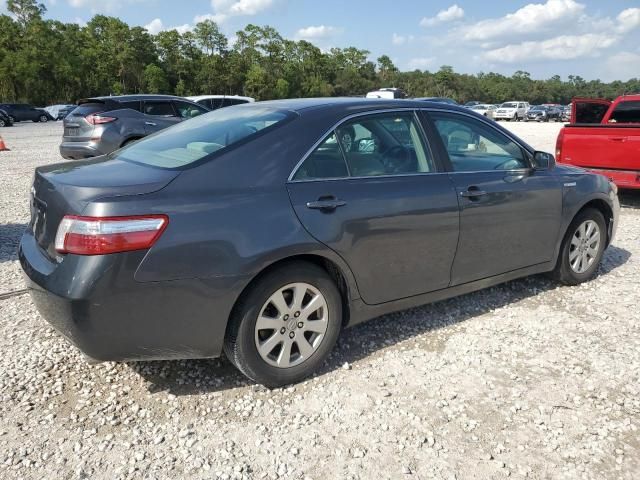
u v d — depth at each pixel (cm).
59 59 7119
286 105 356
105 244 253
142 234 259
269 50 11050
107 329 261
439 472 250
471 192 381
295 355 321
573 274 477
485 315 425
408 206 347
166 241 265
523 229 421
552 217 440
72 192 269
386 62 14125
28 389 313
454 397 310
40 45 7062
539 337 387
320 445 268
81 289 253
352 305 338
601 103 948
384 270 345
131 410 295
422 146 374
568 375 335
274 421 287
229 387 319
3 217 738
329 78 12344
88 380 324
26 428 278
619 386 322
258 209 290
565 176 457
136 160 323
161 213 265
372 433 277
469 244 386
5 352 356
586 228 482
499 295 466
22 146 1869
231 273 280
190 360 349
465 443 270
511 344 376
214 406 300
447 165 381
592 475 248
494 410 298
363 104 358
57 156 1526
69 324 260
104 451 262
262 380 308
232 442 270
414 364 347
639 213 808
